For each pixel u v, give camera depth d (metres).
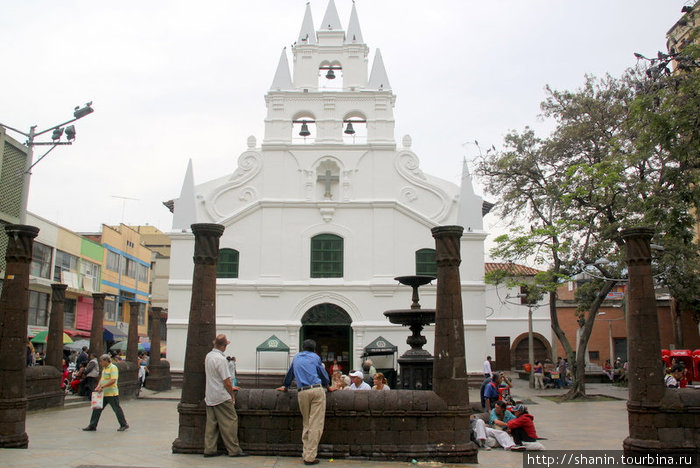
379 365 26.50
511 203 26.22
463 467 9.09
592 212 23.34
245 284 27.42
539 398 24.31
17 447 10.06
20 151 20.72
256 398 9.77
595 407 20.72
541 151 25.36
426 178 29.22
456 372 9.63
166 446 10.72
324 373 9.52
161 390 25.73
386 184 28.62
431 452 9.34
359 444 9.42
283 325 27.02
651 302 10.07
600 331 38.34
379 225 28.09
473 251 27.75
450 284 9.88
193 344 10.08
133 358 23.70
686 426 9.65
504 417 12.80
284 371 26.77
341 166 28.75
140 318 50.88
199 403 9.86
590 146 24.67
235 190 28.84
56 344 18.77
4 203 19.89
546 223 25.19
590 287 29.19
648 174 21.39
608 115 23.94
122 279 46.00
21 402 10.29
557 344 38.50
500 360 38.41
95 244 40.44
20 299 10.61
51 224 33.72
